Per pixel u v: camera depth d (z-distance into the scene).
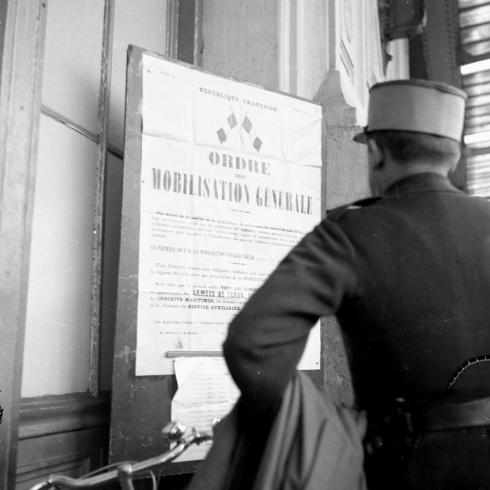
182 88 2.20
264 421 1.00
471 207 1.08
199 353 2.09
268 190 2.38
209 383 2.09
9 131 1.73
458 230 1.04
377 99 1.16
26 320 1.86
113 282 2.30
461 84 6.47
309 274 0.98
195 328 2.10
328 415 1.01
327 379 2.93
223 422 1.05
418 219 1.05
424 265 1.00
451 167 1.14
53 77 2.04
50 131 2.01
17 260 1.73
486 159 6.81
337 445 0.98
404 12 5.23
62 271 2.02
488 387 0.99
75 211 2.11
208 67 2.99
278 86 2.88
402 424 0.98
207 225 2.19
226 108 2.31
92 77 2.25
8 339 1.67
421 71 6.27
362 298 1.00
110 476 1.33
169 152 2.14
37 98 1.85
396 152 1.12
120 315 1.96
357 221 1.04
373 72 4.80
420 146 1.11
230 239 2.24
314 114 2.56
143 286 2.02
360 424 1.02
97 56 2.29
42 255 1.94
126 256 2.00
